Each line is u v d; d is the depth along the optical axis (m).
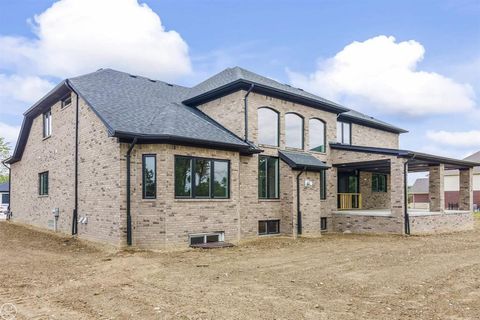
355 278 8.15
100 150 13.34
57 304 6.26
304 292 6.93
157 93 17.47
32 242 14.02
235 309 5.88
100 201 13.20
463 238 16.11
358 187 23.67
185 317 5.50
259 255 11.29
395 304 6.18
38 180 19.66
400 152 16.94
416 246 13.43
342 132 21.61
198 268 9.25
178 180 12.63
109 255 11.12
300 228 16.23
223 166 14.12
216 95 16.38
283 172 16.56
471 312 5.74
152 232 12.18
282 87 17.73
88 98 13.89
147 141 12.36
